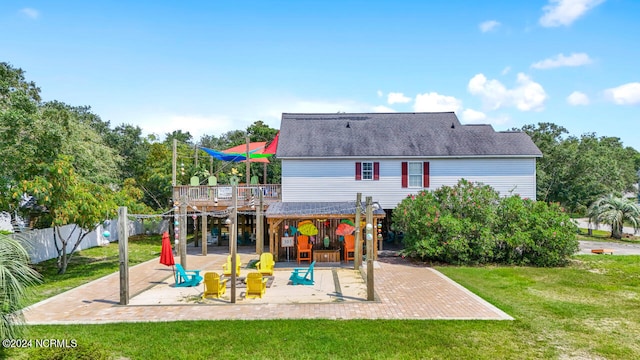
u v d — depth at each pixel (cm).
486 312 1188
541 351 912
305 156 2414
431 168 2464
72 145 2125
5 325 782
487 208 2025
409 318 1130
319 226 2338
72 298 1380
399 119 2841
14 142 1644
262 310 1220
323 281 1633
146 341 965
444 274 1750
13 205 1677
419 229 2050
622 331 1034
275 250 2117
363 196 2455
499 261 2028
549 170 4781
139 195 2930
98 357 781
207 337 989
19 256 850
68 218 1706
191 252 2589
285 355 889
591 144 5378
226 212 2042
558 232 1927
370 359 872
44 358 745
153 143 3850
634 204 3344
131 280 1683
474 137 2608
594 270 1841
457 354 894
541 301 1306
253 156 3039
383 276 1720
